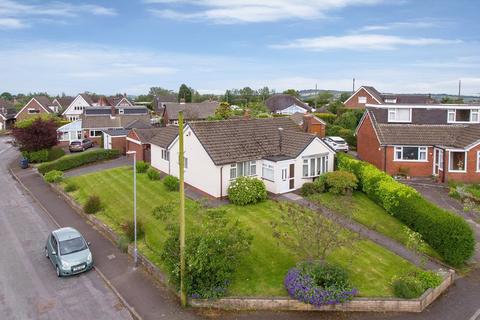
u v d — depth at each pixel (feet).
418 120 126.82
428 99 261.24
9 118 334.65
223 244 59.26
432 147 118.21
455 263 66.69
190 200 100.42
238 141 107.14
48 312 58.44
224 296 58.49
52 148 181.16
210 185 101.71
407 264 67.36
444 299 60.08
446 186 109.91
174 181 110.11
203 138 103.81
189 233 65.98
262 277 63.52
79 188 121.49
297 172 105.29
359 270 65.05
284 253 70.74
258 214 88.58
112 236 84.53
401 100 262.67
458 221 67.05
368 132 132.16
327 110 255.09
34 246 82.53
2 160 186.91
